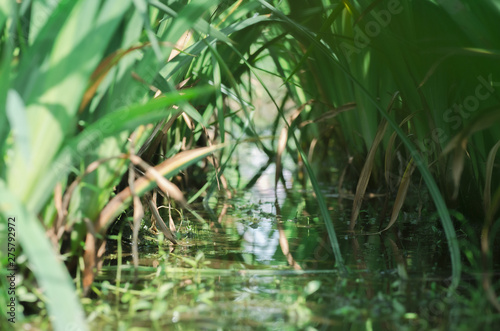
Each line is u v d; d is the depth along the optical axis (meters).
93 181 1.30
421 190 2.42
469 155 1.98
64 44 1.09
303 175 3.70
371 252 1.77
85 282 1.29
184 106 1.39
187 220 2.26
